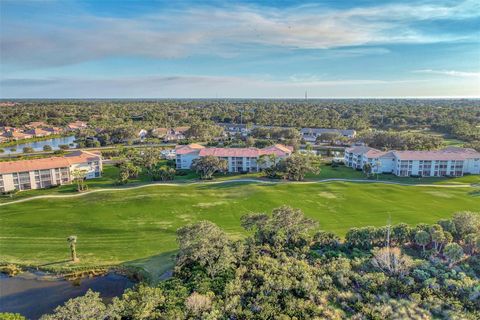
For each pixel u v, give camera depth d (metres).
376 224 57.47
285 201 71.00
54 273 44.44
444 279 37.44
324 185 83.75
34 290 41.12
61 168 89.94
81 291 40.84
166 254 48.56
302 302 34.53
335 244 46.78
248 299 35.25
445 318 32.28
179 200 71.75
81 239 53.81
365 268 40.75
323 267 41.06
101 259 47.53
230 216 63.03
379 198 72.75
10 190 82.62
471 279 37.69
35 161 89.44
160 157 121.00
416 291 36.16
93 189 82.75
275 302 34.66
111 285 42.00
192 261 42.12
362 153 105.00
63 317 29.92
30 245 51.84
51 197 75.75
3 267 45.72
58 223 60.03
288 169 90.00
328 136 150.25
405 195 74.88
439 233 43.84
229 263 40.94
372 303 34.56
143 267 44.91
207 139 161.12
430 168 97.69
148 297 33.97
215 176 97.94
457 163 97.31
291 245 46.50
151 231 56.50
